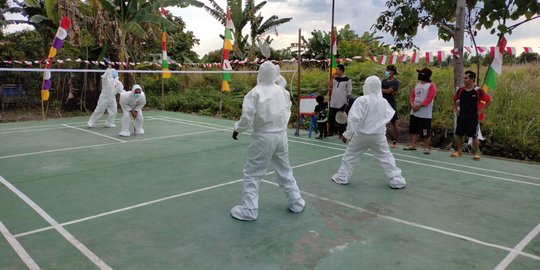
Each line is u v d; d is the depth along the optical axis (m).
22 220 3.89
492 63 7.09
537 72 10.41
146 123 11.17
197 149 7.42
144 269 2.93
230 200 4.52
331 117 8.47
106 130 9.76
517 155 7.28
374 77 4.95
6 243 3.37
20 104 14.16
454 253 3.25
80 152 7.13
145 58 15.99
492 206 4.41
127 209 4.21
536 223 3.93
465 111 6.62
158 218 3.95
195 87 16.92
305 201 4.50
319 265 3.02
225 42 11.66
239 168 5.99
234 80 16.17
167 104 14.95
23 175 5.57
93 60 13.45
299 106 8.88
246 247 3.31
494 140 7.75
